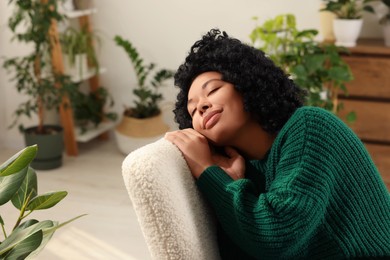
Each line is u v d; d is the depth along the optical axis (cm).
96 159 373
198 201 111
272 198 99
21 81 335
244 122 112
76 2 381
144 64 401
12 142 391
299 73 275
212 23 380
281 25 304
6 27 366
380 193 109
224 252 119
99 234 276
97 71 380
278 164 107
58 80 345
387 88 312
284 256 100
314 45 295
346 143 106
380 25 348
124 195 321
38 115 375
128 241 270
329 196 104
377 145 319
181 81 118
